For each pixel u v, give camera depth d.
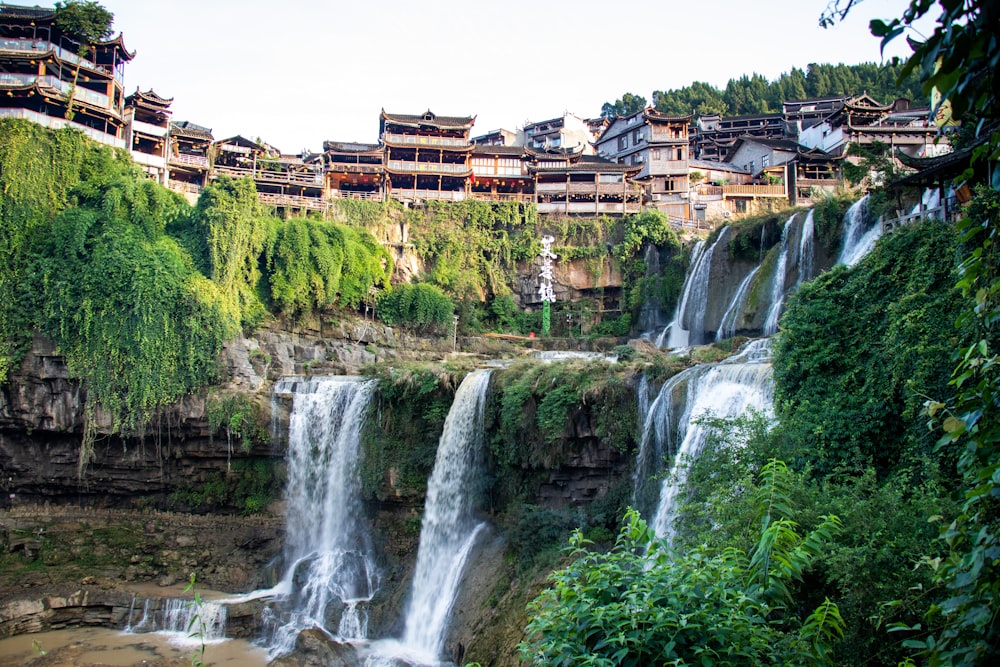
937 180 25.72
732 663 8.81
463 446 36.56
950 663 6.77
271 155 81.12
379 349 59.66
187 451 45.62
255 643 33.53
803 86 120.94
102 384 44.75
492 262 69.56
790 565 9.88
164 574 40.06
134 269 46.56
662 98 125.88
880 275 22.36
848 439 20.19
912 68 6.34
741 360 31.36
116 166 54.50
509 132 108.94
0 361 43.94
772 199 73.00
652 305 63.53
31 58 57.44
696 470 20.22
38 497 45.53
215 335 47.78
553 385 32.75
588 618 9.32
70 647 32.72
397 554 38.31
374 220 68.06
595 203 73.06
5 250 46.84
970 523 7.31
